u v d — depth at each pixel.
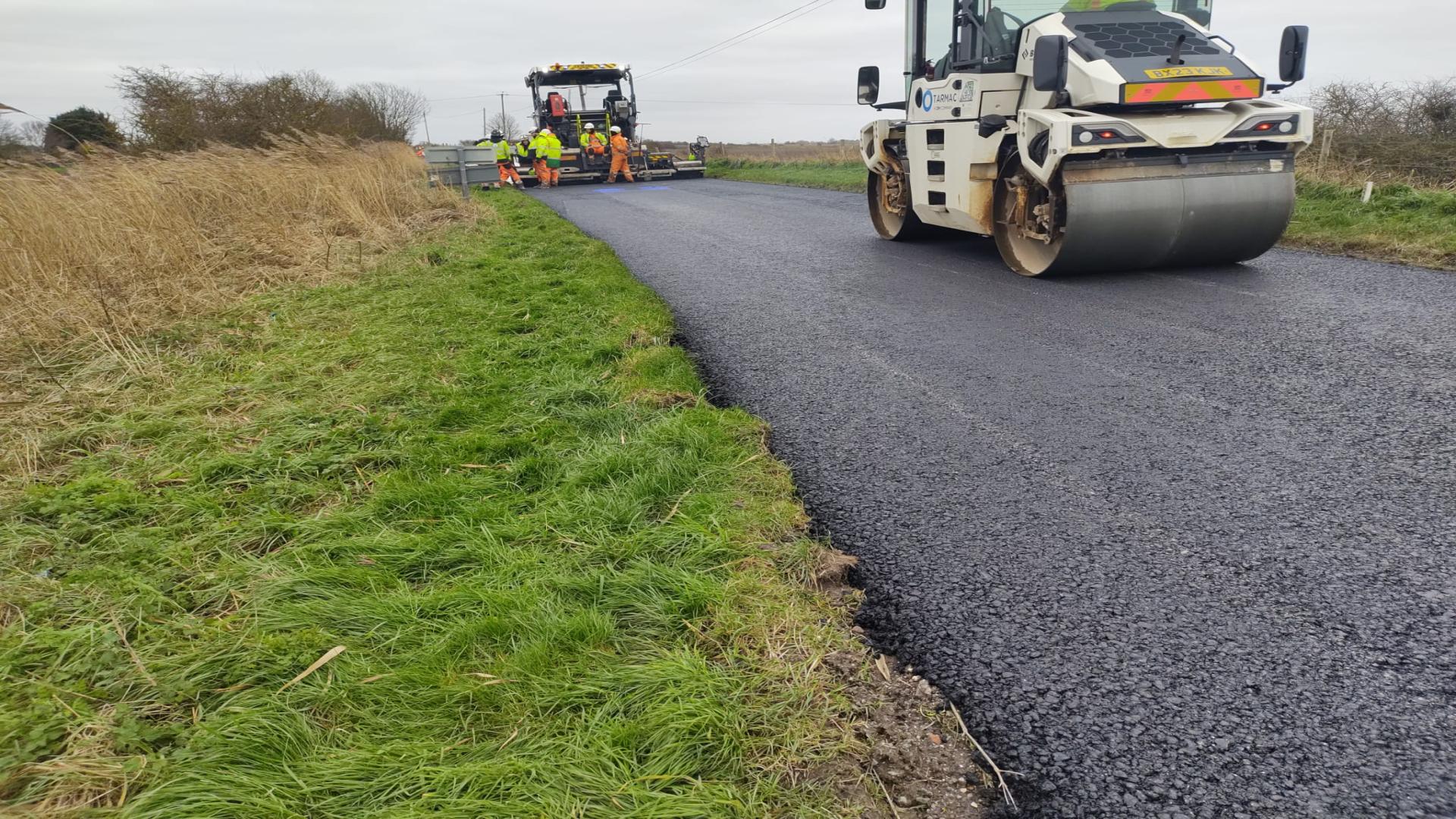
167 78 19.97
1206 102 6.56
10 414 4.35
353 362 5.11
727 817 1.67
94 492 3.31
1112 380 4.28
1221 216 6.54
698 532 2.78
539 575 2.56
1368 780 1.74
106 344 5.36
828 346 5.22
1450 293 5.64
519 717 1.96
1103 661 2.16
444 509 3.07
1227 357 4.54
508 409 4.17
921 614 2.41
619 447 3.52
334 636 2.27
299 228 9.84
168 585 2.61
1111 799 1.75
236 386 4.61
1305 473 3.10
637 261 8.84
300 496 3.26
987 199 7.59
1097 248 6.58
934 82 8.25
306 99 21.67
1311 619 2.27
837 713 2.01
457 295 6.86
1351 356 4.39
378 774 1.78
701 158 25.22
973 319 5.68
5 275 6.64
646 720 1.91
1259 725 1.91
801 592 2.51
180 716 2.03
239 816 1.68
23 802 1.74
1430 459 3.14
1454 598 2.31
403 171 14.77
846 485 3.27
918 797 1.77
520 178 22.62
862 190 16.59
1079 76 6.68
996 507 3.00
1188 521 2.82
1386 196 9.27
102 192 8.63
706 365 4.95
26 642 2.26
